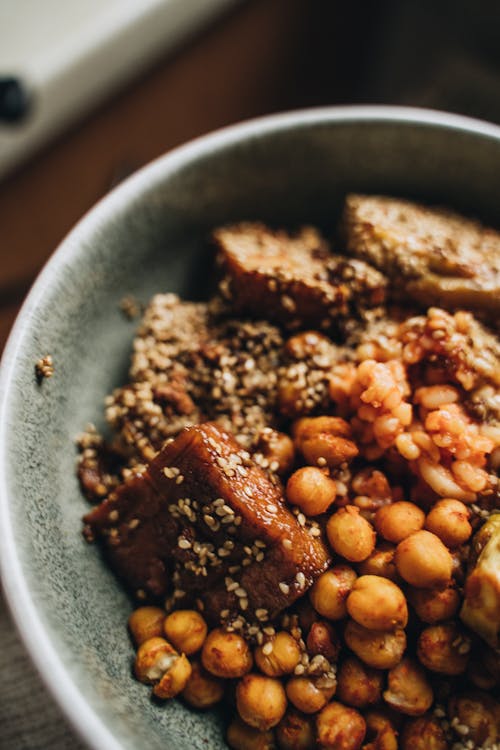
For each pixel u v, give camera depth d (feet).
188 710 0.76
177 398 0.84
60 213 1.19
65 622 0.71
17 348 0.75
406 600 0.75
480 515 0.77
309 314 0.86
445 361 0.80
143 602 0.80
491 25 1.12
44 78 1.15
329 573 0.75
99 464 0.84
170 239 0.89
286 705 0.75
